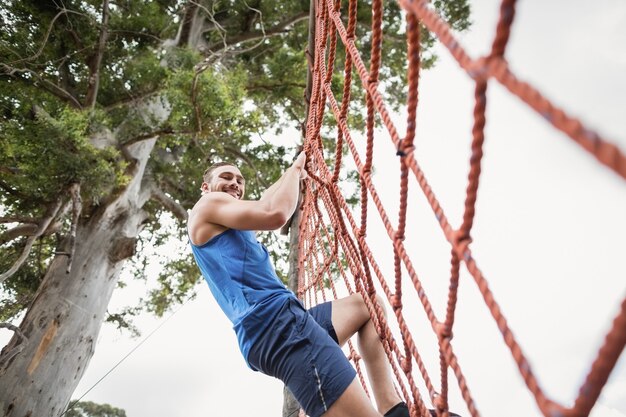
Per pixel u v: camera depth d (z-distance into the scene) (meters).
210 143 10.59
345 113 1.97
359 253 2.16
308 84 4.10
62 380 8.38
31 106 8.23
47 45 10.14
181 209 12.40
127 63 10.65
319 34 2.82
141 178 11.33
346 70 1.89
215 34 14.45
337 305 2.12
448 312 1.04
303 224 3.92
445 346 1.05
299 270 3.82
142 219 11.60
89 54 10.36
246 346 1.82
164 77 9.59
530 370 0.65
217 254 1.95
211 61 10.37
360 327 2.09
